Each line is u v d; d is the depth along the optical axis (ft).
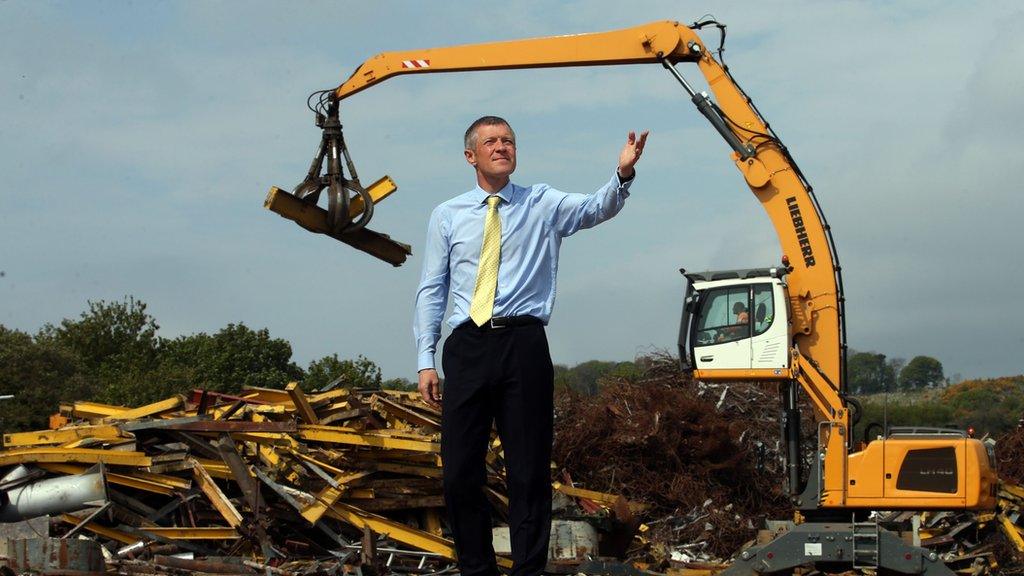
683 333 38.45
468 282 16.87
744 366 37.50
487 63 38.24
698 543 45.60
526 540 16.71
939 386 124.47
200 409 38.14
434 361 17.12
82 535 30.45
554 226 17.07
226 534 31.53
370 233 32.01
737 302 37.86
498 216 16.90
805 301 38.14
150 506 32.96
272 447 33.81
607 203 16.53
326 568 30.45
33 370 103.71
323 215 31.63
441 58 38.14
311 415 35.94
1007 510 45.57
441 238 17.24
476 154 16.96
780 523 42.16
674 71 38.96
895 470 35.32
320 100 32.22
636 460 49.32
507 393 16.74
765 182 38.78
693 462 49.80
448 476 16.98
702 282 38.32
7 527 27.30
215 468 33.45
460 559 17.34
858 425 39.88
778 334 37.22
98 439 33.47
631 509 42.29
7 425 98.02
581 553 36.52
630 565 35.73
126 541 30.76
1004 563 42.75
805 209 38.47
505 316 16.61
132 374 112.98
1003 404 106.11
